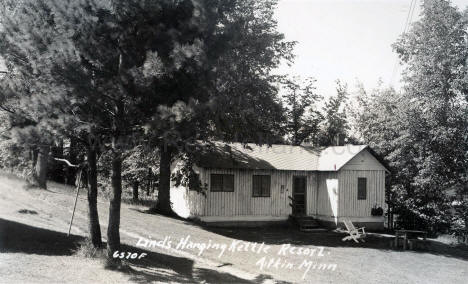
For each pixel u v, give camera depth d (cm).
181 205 3306
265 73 2931
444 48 2788
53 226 1873
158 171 3594
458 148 2789
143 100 1262
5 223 1761
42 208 2306
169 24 1317
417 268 1970
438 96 2806
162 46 1256
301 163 3250
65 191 3166
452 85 2750
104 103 1309
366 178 3123
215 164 2941
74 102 1249
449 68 2789
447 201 3017
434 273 1883
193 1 1269
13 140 1225
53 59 1166
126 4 1200
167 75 1223
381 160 3141
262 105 2761
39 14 1226
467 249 2645
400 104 2992
